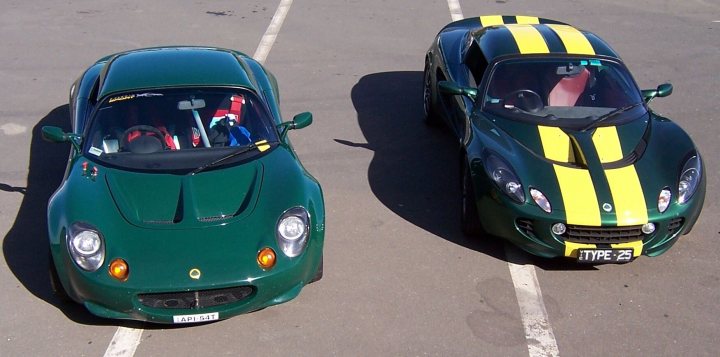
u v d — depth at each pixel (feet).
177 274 14.35
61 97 28.55
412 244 19.17
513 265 18.26
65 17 38.68
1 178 22.43
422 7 41.32
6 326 15.78
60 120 26.55
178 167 16.79
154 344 15.24
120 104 18.06
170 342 15.29
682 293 17.16
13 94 28.76
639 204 16.96
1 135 25.38
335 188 22.11
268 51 33.91
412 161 23.99
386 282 17.48
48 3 41.39
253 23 38.04
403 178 22.85
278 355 14.94
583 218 16.76
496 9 40.70
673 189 17.40
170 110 17.97
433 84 25.22
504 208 17.44
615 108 20.01
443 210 20.97
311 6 41.42
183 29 36.76
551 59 21.01
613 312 16.46
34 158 23.79
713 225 20.06
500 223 17.67
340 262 18.29
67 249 14.92
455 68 23.35
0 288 17.07
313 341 15.38
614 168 17.74
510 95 20.31
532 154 18.22
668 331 15.83
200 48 21.71
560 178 17.51
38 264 18.08
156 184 16.20
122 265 14.43
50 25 37.32
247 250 14.80
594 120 19.38
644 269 18.11
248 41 35.19
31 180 22.31
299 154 24.30
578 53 21.17
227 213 15.58
